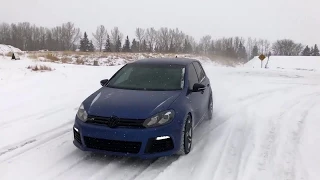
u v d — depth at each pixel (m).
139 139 3.96
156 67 5.66
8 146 4.93
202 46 96.50
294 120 6.63
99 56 35.38
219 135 5.61
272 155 4.55
